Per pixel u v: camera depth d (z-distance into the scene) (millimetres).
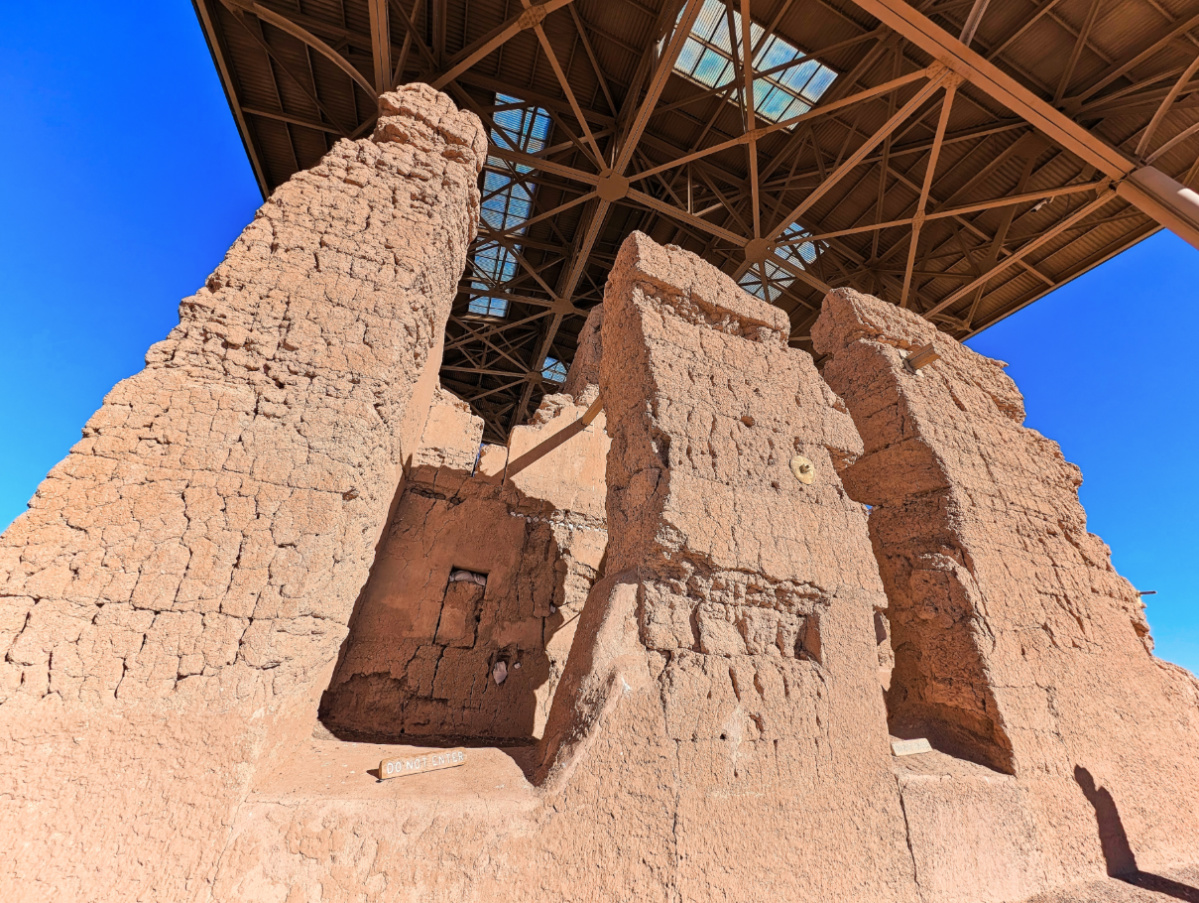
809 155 12305
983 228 12586
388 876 1808
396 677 4020
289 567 2266
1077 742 3727
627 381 3422
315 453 2502
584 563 5211
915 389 4652
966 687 3645
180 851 1702
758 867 2330
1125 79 9430
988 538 4148
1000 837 3057
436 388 5484
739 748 2531
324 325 2822
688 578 2811
